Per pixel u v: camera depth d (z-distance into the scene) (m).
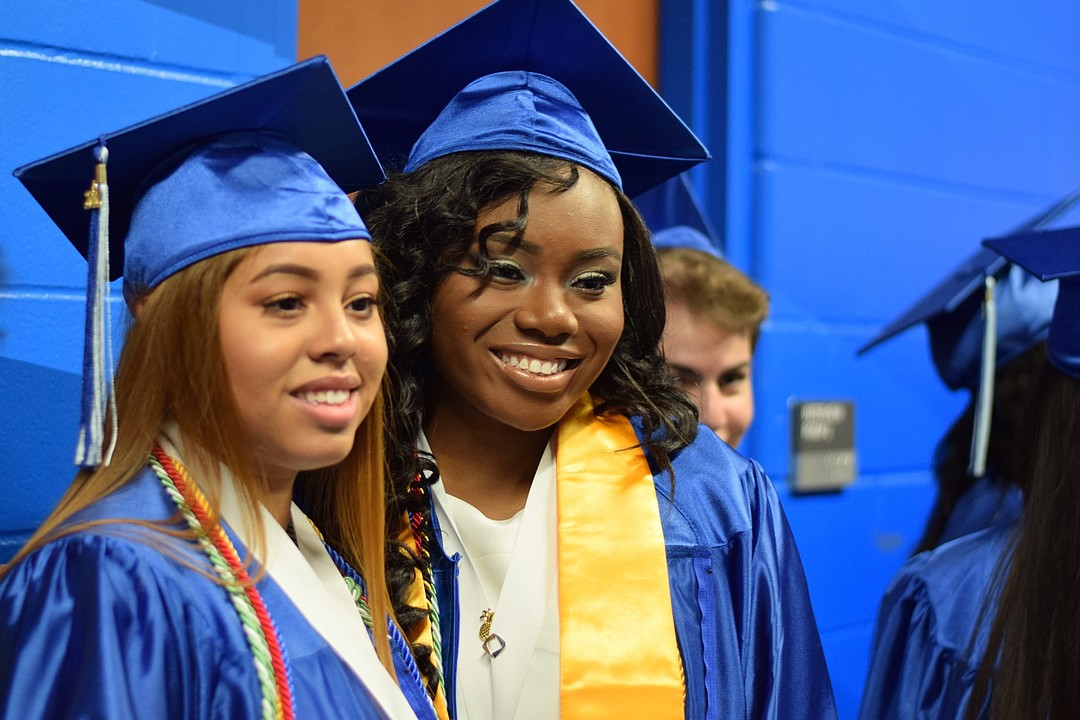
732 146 2.08
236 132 0.88
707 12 2.10
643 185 1.33
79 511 0.81
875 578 2.39
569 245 1.02
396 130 1.20
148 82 1.37
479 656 1.09
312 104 0.89
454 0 1.82
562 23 1.07
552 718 1.06
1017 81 2.62
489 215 1.02
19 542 1.29
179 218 0.83
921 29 2.42
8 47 1.28
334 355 0.83
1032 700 1.28
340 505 1.01
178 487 0.83
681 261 1.67
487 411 1.07
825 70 2.24
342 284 0.84
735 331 1.66
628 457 1.17
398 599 1.06
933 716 1.42
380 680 0.90
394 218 1.06
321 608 0.89
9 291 1.28
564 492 1.13
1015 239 1.46
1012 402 1.70
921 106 2.43
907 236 2.42
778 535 1.19
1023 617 1.31
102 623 0.74
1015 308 1.69
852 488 2.35
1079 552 1.30
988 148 2.57
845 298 2.31
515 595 1.10
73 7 1.32
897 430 2.44
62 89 1.31
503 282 1.03
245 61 1.45
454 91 1.15
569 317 1.02
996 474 1.73
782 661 1.12
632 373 1.20
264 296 0.81
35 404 1.30
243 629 0.80
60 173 0.88
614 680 1.05
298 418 0.83
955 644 1.42
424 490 1.12
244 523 0.84
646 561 1.11
